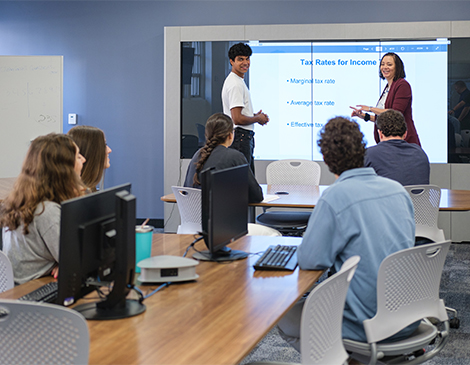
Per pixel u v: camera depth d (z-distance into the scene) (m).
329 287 1.33
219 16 6.27
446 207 3.07
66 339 1.04
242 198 2.14
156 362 1.08
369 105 5.64
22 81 6.12
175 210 5.90
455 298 3.63
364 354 1.67
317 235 1.73
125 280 1.38
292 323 1.85
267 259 1.93
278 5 6.17
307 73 5.70
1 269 1.82
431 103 5.55
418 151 3.13
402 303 1.68
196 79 5.78
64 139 1.88
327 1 6.10
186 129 5.83
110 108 6.53
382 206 1.73
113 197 1.52
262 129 5.80
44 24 6.55
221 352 1.14
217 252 2.06
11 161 6.18
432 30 5.47
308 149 5.76
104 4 6.43
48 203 1.82
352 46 5.61
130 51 6.44
